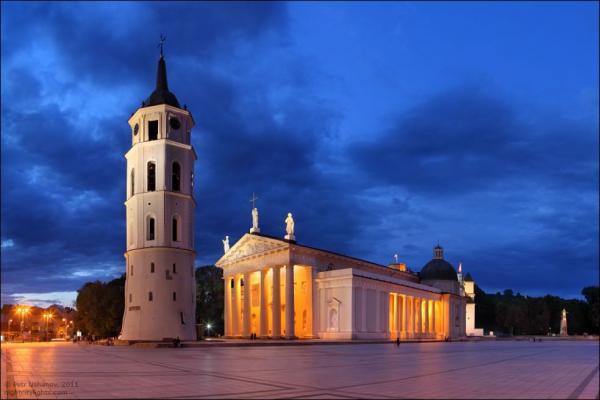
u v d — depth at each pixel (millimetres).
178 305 67750
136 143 72000
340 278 87375
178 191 71000
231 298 102688
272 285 91250
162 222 68562
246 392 21203
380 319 93375
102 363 36062
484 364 38375
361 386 23594
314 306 90812
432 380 26438
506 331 197125
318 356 45844
